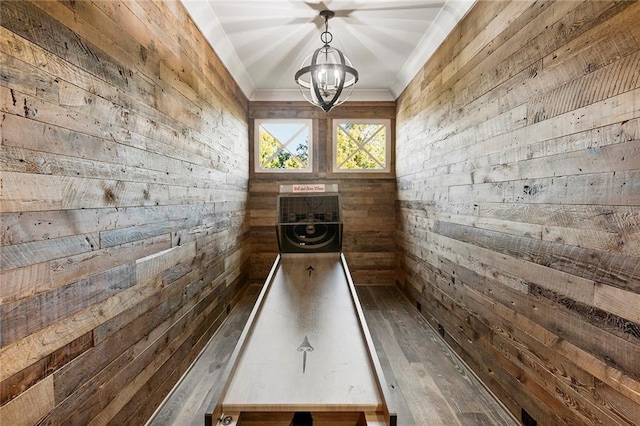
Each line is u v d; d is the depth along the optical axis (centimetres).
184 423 188
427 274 331
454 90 262
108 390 147
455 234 260
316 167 469
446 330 283
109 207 148
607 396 125
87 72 134
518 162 178
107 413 147
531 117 167
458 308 257
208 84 281
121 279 157
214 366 249
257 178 467
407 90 405
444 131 283
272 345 141
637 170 113
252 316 164
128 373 163
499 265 198
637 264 113
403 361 259
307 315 173
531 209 167
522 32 175
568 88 143
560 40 147
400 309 374
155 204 189
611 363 123
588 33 132
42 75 112
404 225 421
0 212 97
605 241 125
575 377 141
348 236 472
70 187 125
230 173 354
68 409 124
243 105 422
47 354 114
